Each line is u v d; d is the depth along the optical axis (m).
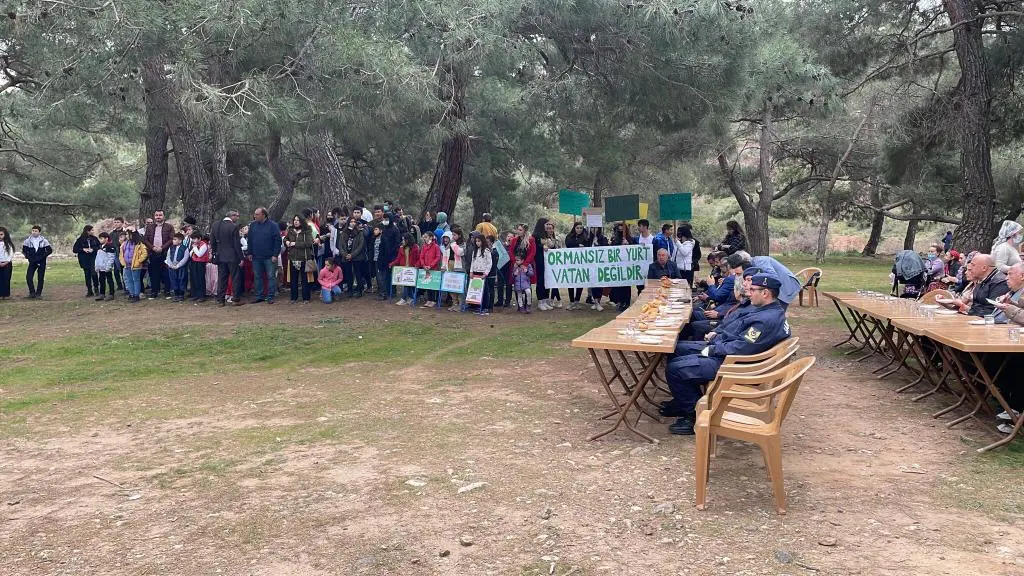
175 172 28.47
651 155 27.28
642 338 5.66
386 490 4.49
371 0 11.04
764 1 11.94
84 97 10.38
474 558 3.52
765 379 4.07
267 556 3.59
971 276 7.33
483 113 18.89
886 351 8.84
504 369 8.51
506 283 14.03
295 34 10.07
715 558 3.45
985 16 16.31
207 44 9.84
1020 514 3.94
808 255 41.31
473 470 4.85
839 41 19.42
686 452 5.21
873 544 3.58
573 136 19.08
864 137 29.28
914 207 31.67
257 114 9.60
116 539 3.84
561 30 12.27
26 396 7.51
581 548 3.60
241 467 5.04
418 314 13.20
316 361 9.27
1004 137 21.89
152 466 5.12
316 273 14.98
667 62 11.87
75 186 24.16
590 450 5.29
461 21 10.47
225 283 14.52
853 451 5.18
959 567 3.30
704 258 32.09
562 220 42.84
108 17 8.96
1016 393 5.90
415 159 26.70
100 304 15.03
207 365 9.09
